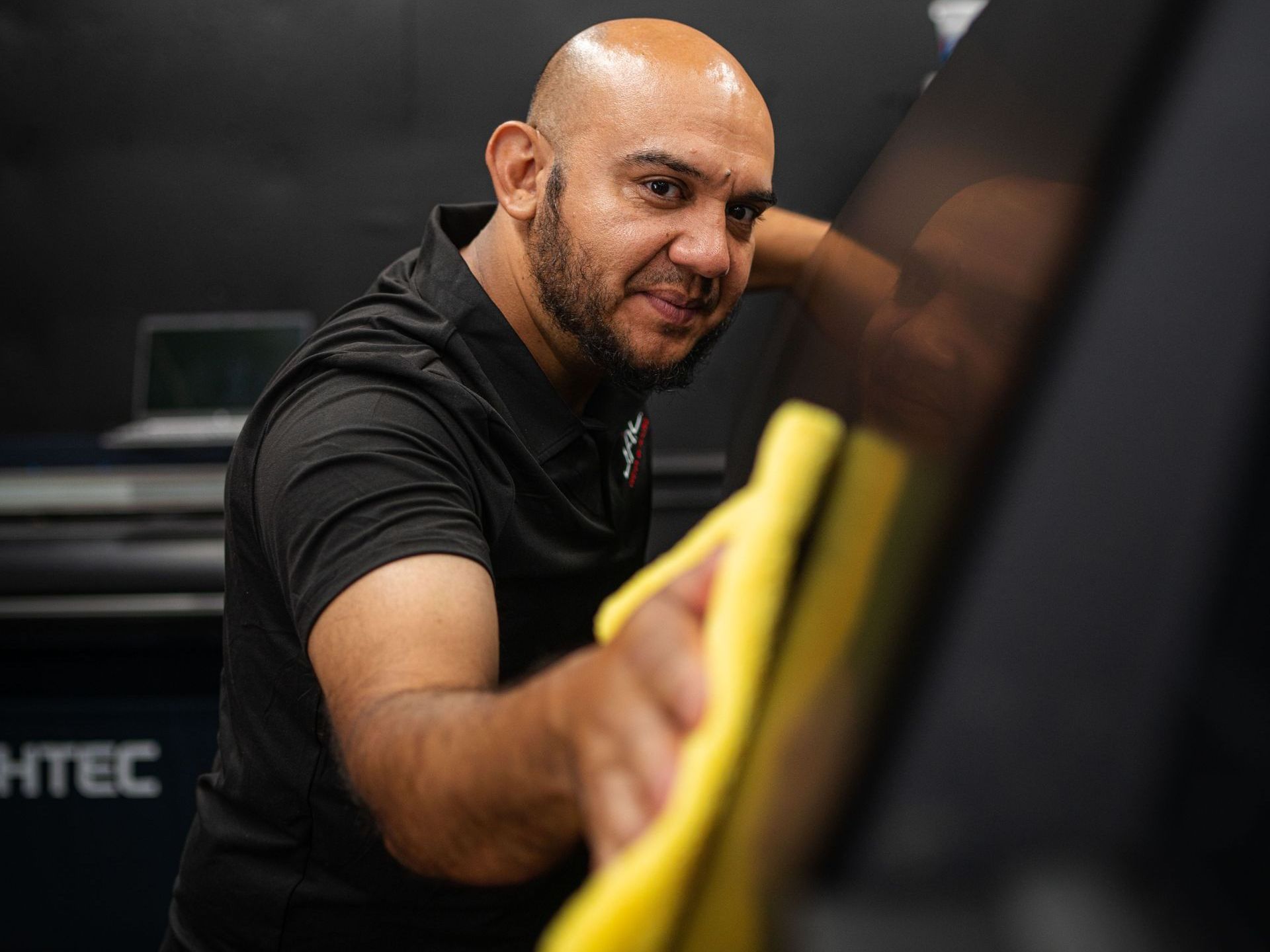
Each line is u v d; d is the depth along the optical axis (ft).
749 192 3.02
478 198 7.34
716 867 0.75
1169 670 0.75
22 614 5.63
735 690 0.78
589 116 2.98
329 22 7.26
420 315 3.14
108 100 7.30
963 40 1.81
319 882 3.17
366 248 7.37
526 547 3.06
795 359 1.88
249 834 3.22
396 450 2.51
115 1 7.23
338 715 2.00
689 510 5.99
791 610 0.83
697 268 2.96
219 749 3.39
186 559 5.69
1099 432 0.83
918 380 1.16
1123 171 0.96
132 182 7.34
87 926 5.88
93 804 5.82
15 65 7.27
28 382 7.38
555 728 1.06
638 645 0.88
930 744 0.75
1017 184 1.27
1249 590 0.77
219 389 6.74
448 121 7.31
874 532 0.87
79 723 5.77
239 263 7.38
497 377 3.17
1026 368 0.88
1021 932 0.68
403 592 2.15
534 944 3.29
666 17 7.29
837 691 0.80
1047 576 0.79
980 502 0.82
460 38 7.26
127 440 6.49
